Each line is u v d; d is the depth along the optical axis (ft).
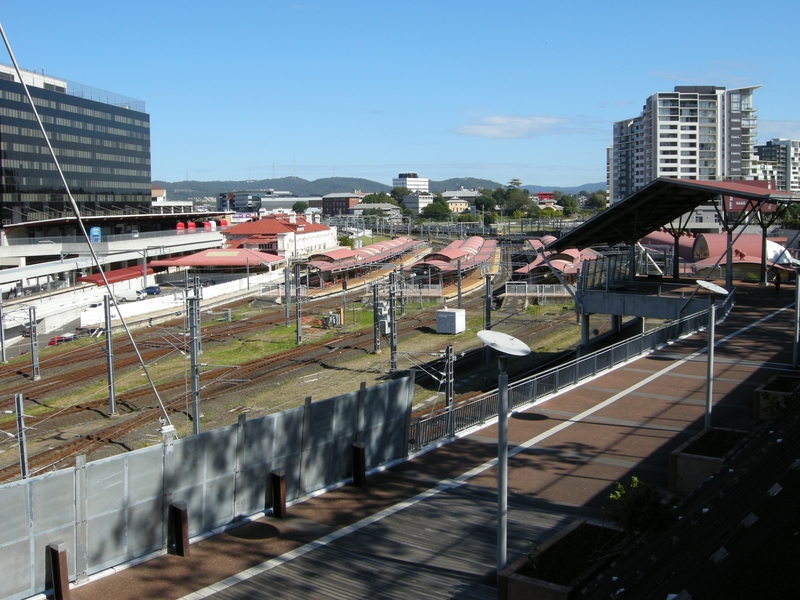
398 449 60.64
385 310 165.78
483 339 36.01
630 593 29.78
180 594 39.96
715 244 224.12
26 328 168.86
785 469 36.19
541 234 451.94
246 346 155.53
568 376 79.87
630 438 62.49
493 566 41.73
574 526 39.78
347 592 39.63
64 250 251.80
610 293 113.70
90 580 41.55
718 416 66.33
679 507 37.24
